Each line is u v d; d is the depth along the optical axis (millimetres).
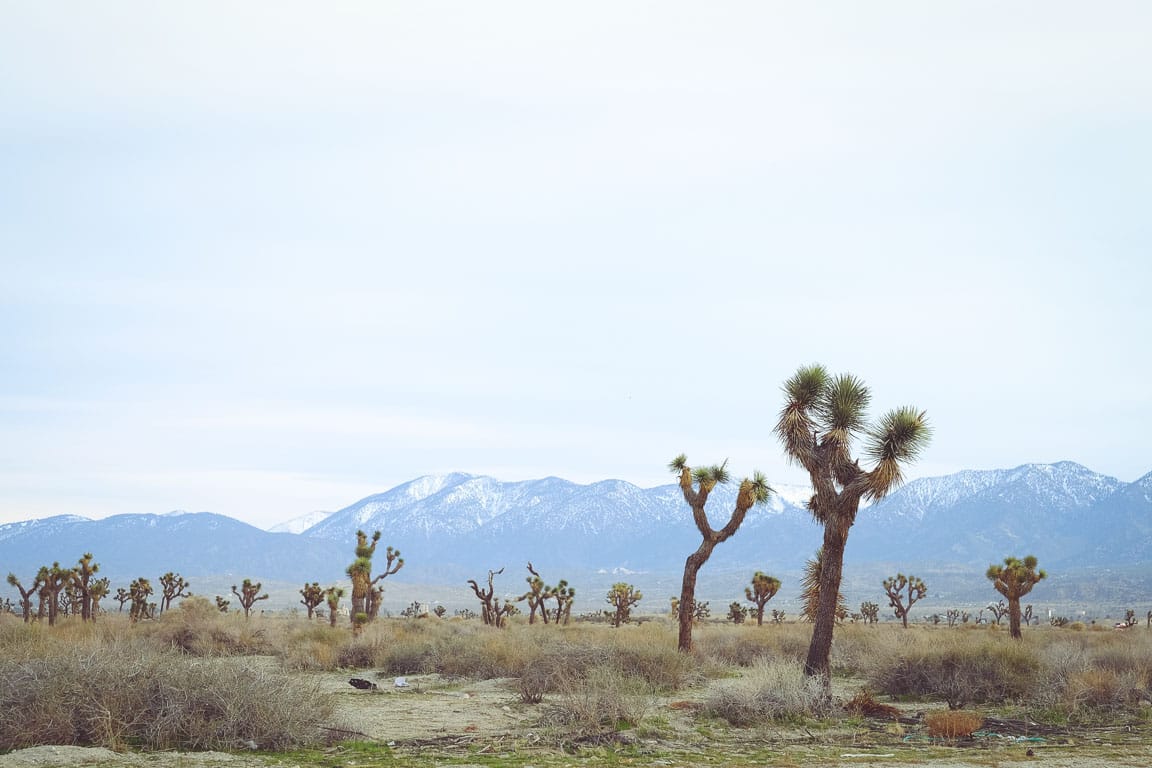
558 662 21797
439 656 27406
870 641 31312
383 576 52906
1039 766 13039
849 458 20203
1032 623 123625
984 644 23047
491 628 46938
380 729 16141
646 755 14047
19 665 14234
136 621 47250
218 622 37062
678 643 30031
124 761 12367
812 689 18469
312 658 29062
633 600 71188
